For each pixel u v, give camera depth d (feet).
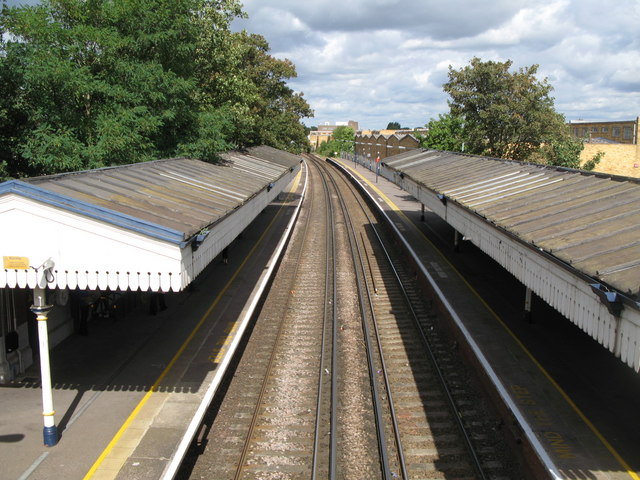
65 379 35.94
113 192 32.76
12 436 29.07
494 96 95.45
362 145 269.85
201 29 67.36
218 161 63.72
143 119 52.29
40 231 26.21
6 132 51.08
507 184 49.47
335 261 71.31
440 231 87.45
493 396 33.96
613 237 28.50
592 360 39.93
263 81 115.65
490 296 54.95
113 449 28.12
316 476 27.30
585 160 120.37
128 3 55.01
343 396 35.81
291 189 152.15
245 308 51.70
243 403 34.76
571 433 30.32
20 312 36.17
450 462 28.89
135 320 47.60
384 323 49.44
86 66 51.67
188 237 27.48
